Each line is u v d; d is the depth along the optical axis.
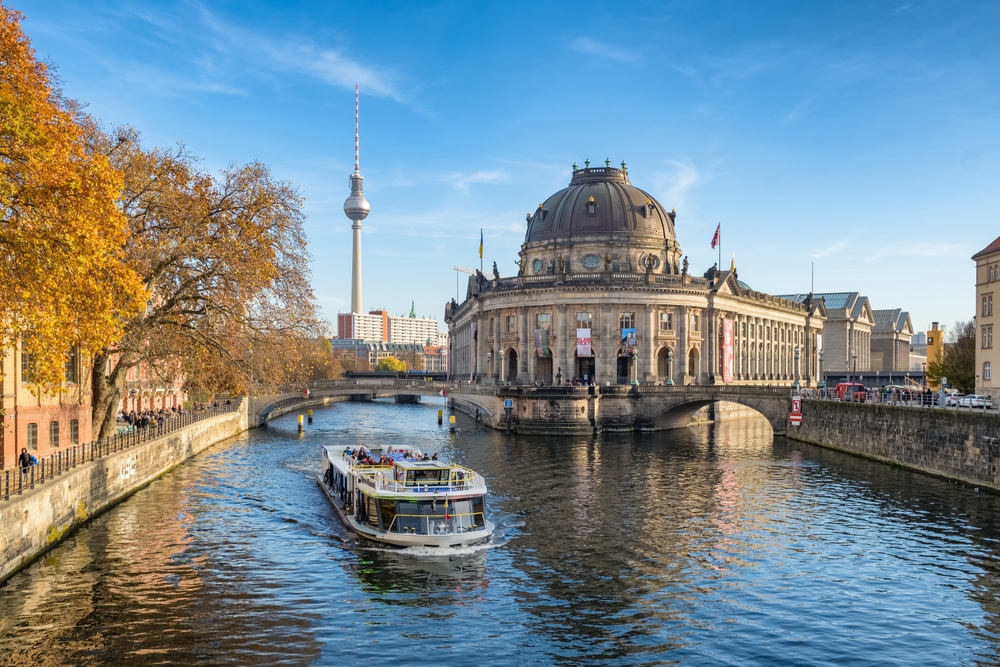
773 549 41.09
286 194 53.31
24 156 30.28
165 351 53.94
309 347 57.47
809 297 176.25
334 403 198.25
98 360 53.50
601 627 30.31
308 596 33.22
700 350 122.69
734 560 39.06
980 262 74.50
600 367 114.25
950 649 28.53
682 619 31.16
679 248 131.12
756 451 82.19
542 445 87.31
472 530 42.34
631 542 42.28
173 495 53.81
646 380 115.00
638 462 72.75
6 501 34.12
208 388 62.16
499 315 124.81
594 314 114.88
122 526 44.00
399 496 41.66
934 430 63.44
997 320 71.69
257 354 55.16
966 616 31.66
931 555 39.94
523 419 100.12
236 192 51.53
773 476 64.12
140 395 87.25
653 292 115.38
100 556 37.97
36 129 30.05
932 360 117.56
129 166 47.22
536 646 28.52
